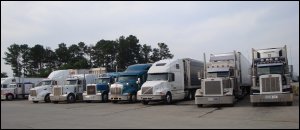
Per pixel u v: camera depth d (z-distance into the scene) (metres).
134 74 27.97
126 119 15.22
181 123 13.45
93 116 16.94
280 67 21.73
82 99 32.28
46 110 21.72
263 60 22.44
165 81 24.89
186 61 27.97
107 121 14.50
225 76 24.08
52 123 14.01
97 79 32.06
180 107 21.59
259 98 20.06
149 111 19.41
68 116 17.08
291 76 22.03
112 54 78.38
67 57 86.75
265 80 20.14
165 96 24.41
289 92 19.88
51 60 87.94
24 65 87.31
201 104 21.33
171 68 25.64
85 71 38.38
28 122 14.53
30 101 35.62
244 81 28.23
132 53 78.62
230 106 21.17
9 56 86.31
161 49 83.88
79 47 87.44
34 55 85.25
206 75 24.41
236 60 25.72
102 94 29.61
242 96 27.94
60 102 32.34
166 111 19.16
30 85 42.31
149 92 24.34
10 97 39.88
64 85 31.70
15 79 41.38
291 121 13.43
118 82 27.86
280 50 22.33
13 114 18.81
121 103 27.34
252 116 15.47
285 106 19.66
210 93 21.02
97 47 79.25
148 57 81.94
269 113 16.38
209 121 13.99
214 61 25.45
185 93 27.27
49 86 33.47
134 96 27.58
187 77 27.77
